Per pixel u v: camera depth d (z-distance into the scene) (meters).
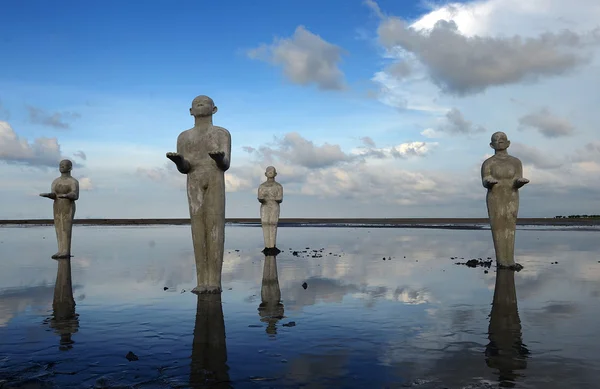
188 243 29.12
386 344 7.12
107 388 5.54
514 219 16.17
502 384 5.52
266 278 14.02
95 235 38.97
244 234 41.03
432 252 22.42
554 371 5.93
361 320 8.62
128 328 8.20
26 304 10.27
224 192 12.41
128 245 27.39
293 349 6.90
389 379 5.70
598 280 13.27
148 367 6.21
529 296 10.90
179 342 7.33
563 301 10.29
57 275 14.76
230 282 13.30
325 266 16.86
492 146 16.98
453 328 8.01
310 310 9.49
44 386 5.62
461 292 11.43
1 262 18.39
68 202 20.42
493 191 16.42
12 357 6.66
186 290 12.04
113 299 10.82
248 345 7.12
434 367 6.10
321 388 5.45
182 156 11.72
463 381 5.62
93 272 15.44
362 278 13.84
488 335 7.58
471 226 62.69
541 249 23.09
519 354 6.60
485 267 16.39
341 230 49.47
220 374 5.92
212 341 7.35
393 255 21.02
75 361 6.48
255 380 5.71
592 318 8.68
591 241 28.75
